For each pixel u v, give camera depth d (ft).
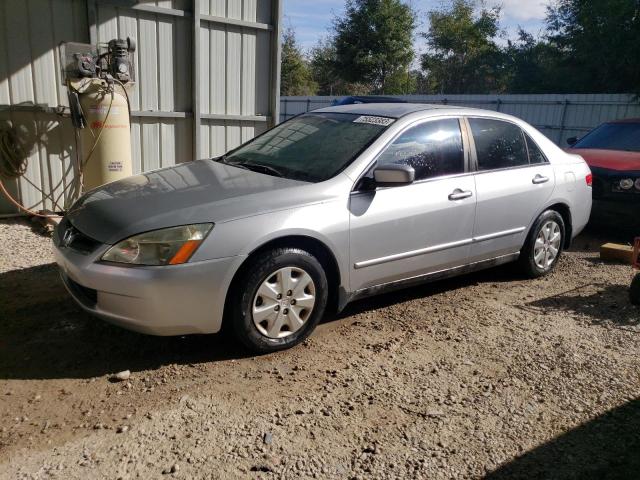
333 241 13.23
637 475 9.58
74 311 14.62
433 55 130.11
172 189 13.35
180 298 11.57
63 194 24.32
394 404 11.28
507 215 17.21
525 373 12.72
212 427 10.23
